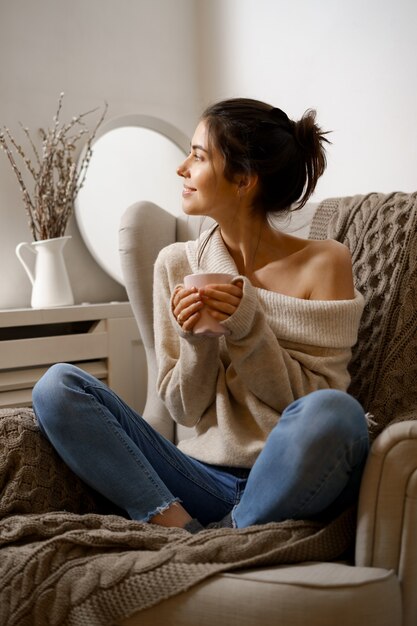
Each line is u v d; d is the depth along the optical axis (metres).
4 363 2.10
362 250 1.65
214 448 1.45
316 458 1.13
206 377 1.42
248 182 1.46
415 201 1.62
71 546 1.19
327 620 1.00
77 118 2.52
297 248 1.52
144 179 2.69
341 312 1.41
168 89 2.80
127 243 1.90
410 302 1.55
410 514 1.08
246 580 1.06
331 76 2.36
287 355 1.39
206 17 2.84
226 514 1.44
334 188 2.38
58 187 2.38
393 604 1.04
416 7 2.08
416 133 2.11
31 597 1.16
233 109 1.47
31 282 2.49
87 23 2.60
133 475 1.31
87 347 2.27
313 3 2.40
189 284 1.32
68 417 1.30
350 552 1.21
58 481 1.38
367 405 1.57
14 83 2.44
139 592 1.10
